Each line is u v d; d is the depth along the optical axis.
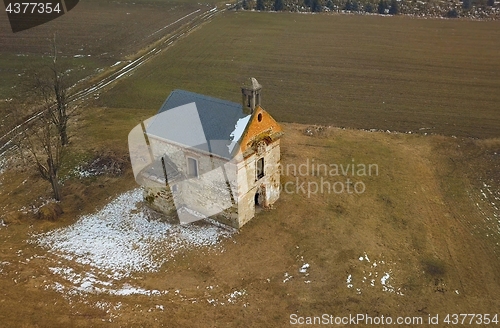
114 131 51.00
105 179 41.47
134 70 73.25
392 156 45.66
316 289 29.11
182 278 30.09
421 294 28.91
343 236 33.84
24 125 52.00
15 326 26.30
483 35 92.06
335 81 68.81
